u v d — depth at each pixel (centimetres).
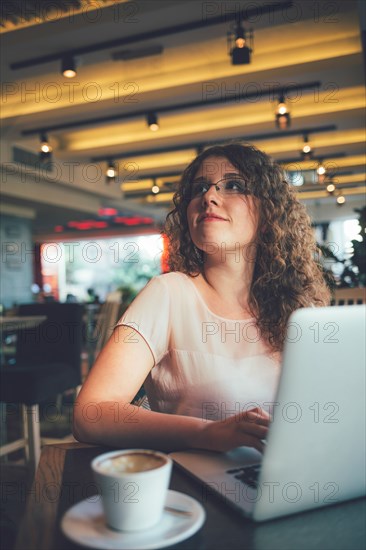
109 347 99
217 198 108
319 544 52
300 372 53
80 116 632
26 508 62
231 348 104
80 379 303
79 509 57
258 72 492
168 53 494
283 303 112
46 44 436
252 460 75
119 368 95
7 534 86
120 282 1562
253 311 110
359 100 619
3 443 329
